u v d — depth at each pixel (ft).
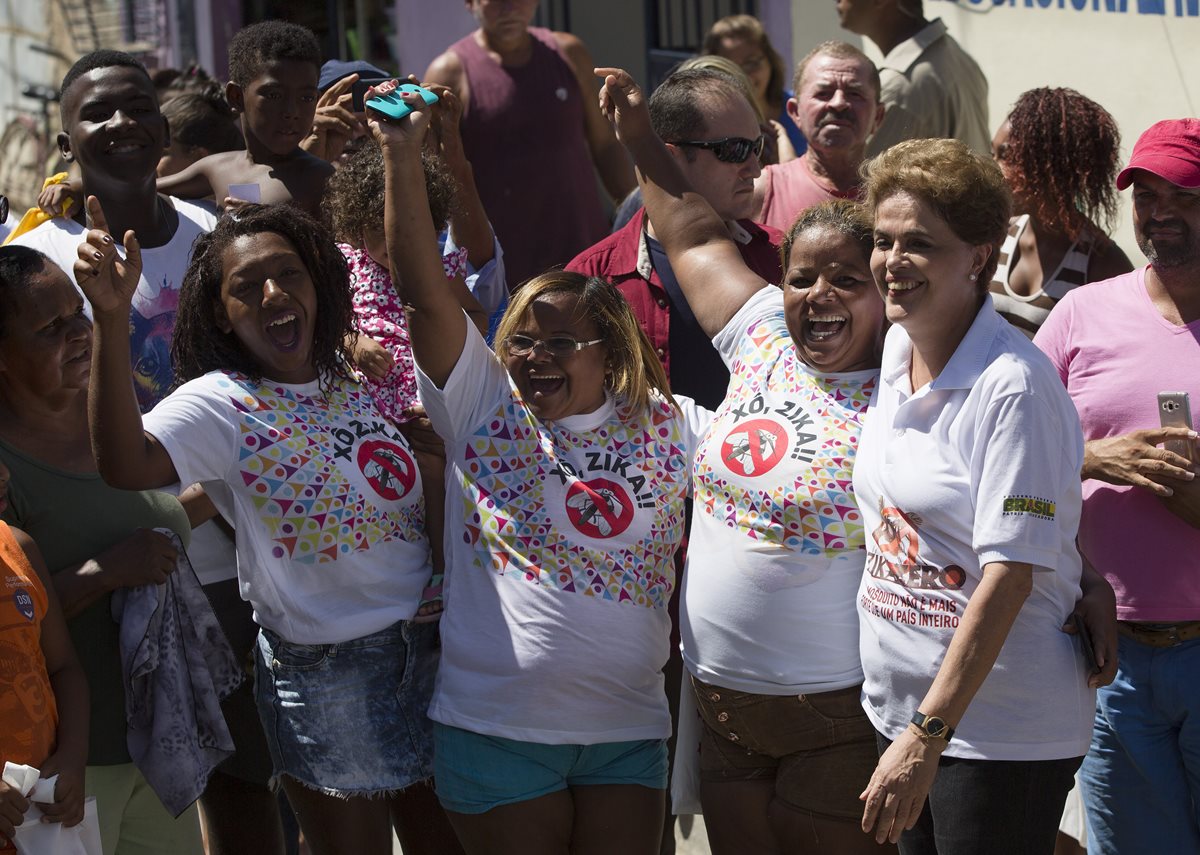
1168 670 12.49
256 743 13.89
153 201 15.21
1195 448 12.03
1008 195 10.39
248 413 11.55
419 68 28.73
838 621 11.39
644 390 11.97
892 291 10.44
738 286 12.98
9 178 33.22
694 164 15.15
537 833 11.51
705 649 11.79
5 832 10.41
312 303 11.93
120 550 11.76
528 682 11.38
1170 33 20.86
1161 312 12.65
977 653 10.03
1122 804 13.05
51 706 11.08
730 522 11.68
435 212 14.29
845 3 21.93
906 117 21.26
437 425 11.94
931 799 10.75
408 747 11.98
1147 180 12.26
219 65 30.73
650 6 28.73
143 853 12.44
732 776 12.17
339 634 11.72
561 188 21.90
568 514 11.57
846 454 11.43
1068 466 10.36
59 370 11.82
